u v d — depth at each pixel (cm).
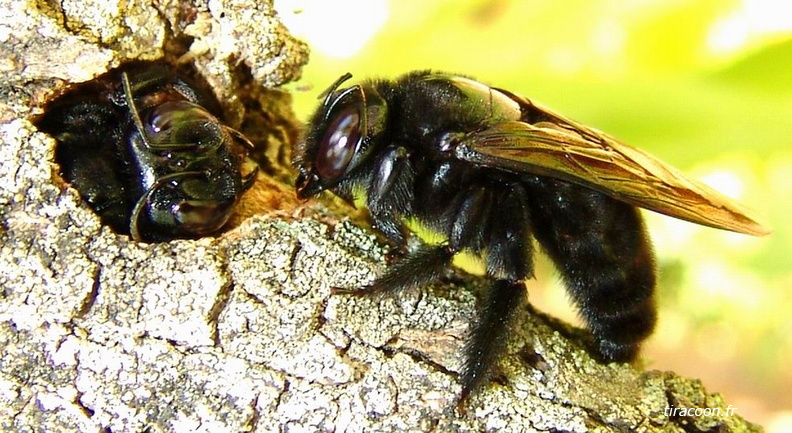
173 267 11
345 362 11
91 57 11
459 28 19
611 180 12
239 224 12
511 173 12
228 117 12
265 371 11
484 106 12
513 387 11
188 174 11
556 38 18
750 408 21
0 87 11
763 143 16
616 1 18
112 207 11
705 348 22
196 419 11
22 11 11
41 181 11
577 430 11
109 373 11
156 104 12
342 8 20
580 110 16
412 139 12
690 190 12
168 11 12
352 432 11
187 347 11
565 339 12
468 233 12
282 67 12
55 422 11
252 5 12
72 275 11
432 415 11
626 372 12
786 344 21
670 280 21
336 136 12
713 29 18
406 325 11
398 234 12
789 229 19
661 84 16
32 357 11
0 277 11
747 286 20
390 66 19
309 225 11
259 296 11
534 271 12
